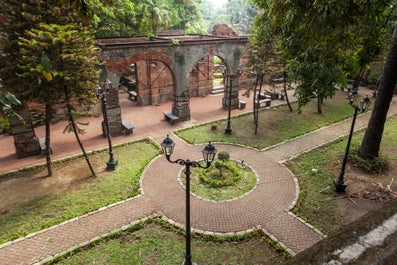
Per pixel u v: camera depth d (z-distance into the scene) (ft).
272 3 22.18
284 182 37.14
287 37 22.95
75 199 33.22
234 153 45.21
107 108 48.96
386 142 48.42
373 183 36.50
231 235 27.68
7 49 32.37
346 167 40.32
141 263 24.68
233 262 24.82
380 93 37.47
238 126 56.44
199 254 25.59
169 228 28.91
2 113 14.19
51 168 38.11
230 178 37.76
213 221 29.84
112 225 29.07
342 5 15.78
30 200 33.04
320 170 39.73
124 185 36.24
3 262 24.53
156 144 47.73
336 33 19.77
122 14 66.64
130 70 85.35
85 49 32.83
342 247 4.00
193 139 50.11
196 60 56.85
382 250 3.92
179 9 101.24
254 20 42.80
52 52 31.01
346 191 34.86
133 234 28.02
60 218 29.94
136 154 44.65
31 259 24.86
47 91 31.60
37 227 28.66
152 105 71.92
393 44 32.78
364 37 20.86
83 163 41.68
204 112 65.92
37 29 31.42
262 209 31.83
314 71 18.72
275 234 28.02
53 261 24.57
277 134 52.44
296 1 18.49
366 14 18.39
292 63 20.68
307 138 50.65
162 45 51.06
